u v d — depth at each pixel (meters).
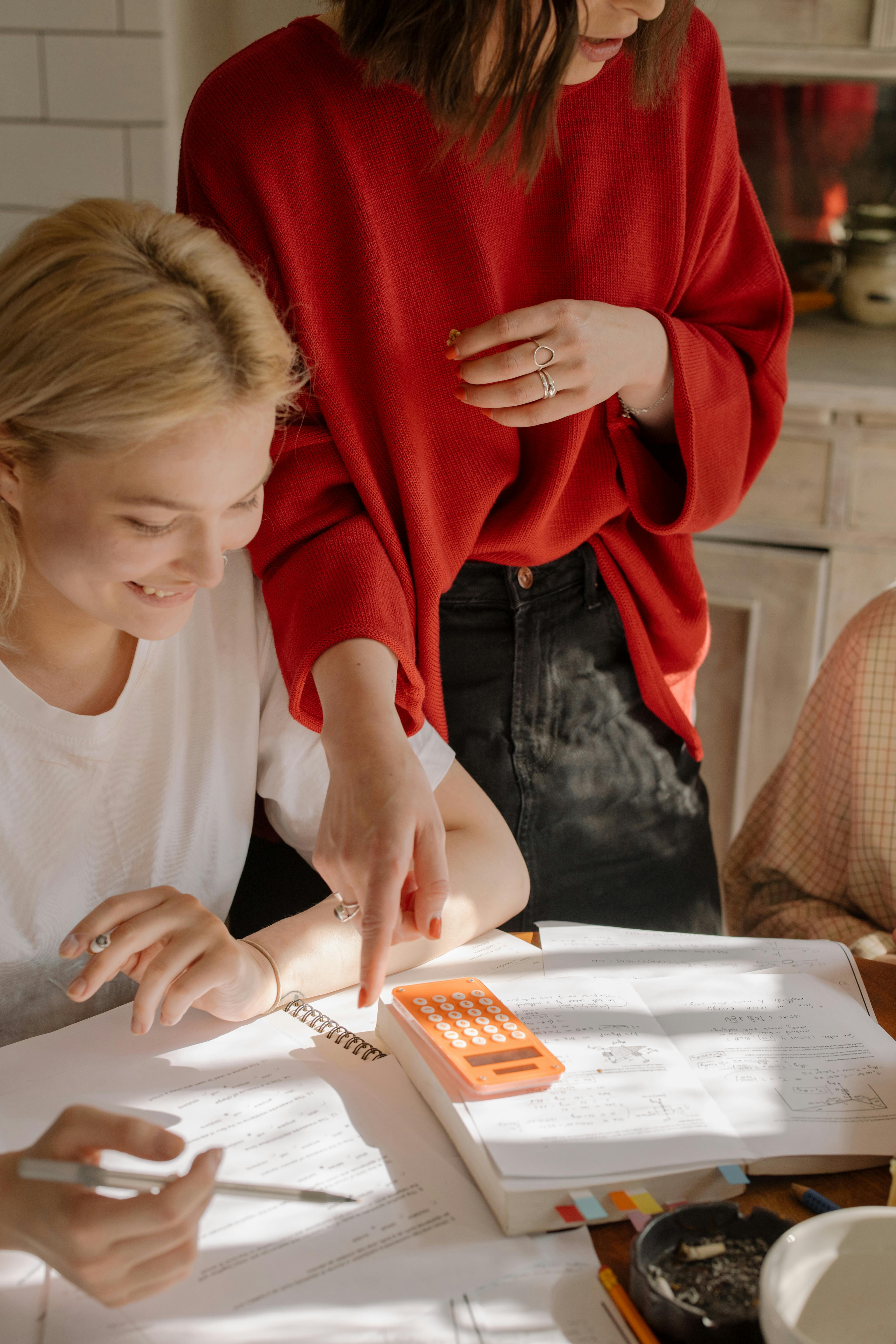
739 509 1.99
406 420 1.02
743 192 1.17
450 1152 0.70
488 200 1.00
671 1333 0.57
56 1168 0.61
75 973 0.96
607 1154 0.67
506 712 1.17
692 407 1.07
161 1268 0.59
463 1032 0.75
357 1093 0.75
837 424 1.90
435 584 1.04
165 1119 0.72
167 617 0.81
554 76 0.85
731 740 2.11
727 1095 0.74
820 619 2.00
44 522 0.76
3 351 0.72
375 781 0.82
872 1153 0.70
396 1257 0.62
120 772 0.96
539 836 1.20
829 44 1.84
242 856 1.05
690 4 0.96
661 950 0.92
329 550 0.98
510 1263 0.62
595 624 1.22
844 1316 0.57
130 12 1.86
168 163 1.93
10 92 1.94
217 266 0.75
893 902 1.26
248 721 1.02
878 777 1.25
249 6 2.09
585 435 1.10
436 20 0.84
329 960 0.88
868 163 2.12
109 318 0.69
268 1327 0.58
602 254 1.07
